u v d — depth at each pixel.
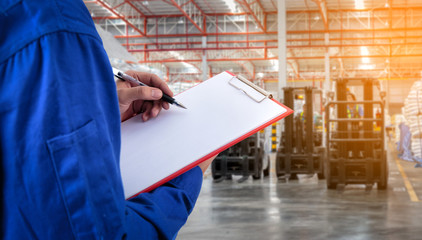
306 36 24.59
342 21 23.95
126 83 0.84
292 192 7.45
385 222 5.04
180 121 0.80
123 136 0.80
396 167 11.70
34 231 0.47
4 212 0.47
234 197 7.00
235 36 24.52
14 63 0.45
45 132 0.45
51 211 0.46
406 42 24.12
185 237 4.43
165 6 23.27
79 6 0.50
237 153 9.30
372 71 35.19
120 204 0.51
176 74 35.62
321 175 9.20
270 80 35.19
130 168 0.72
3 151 0.46
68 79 0.47
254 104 0.79
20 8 0.46
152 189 0.68
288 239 4.29
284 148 9.20
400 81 39.31
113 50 5.33
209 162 0.78
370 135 7.45
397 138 18.98
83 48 0.49
